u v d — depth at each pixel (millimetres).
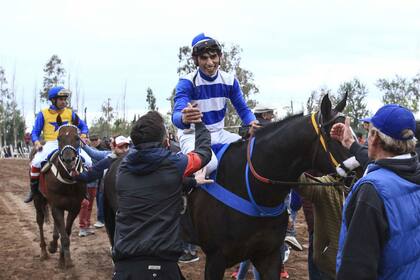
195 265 6738
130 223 3199
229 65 23266
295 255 7168
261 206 3740
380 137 2467
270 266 3951
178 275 3186
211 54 4156
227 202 3816
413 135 2459
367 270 2240
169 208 3191
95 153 7145
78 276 6395
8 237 8930
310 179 4051
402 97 30953
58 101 7301
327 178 3938
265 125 3918
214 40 4184
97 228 9750
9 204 13258
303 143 3637
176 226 3215
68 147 6293
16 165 29125
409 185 2385
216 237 3893
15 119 59562
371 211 2293
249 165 3791
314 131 3580
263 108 6746
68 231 6988
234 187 3850
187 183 3711
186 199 4129
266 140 3799
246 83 23281
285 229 3961
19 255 7555
